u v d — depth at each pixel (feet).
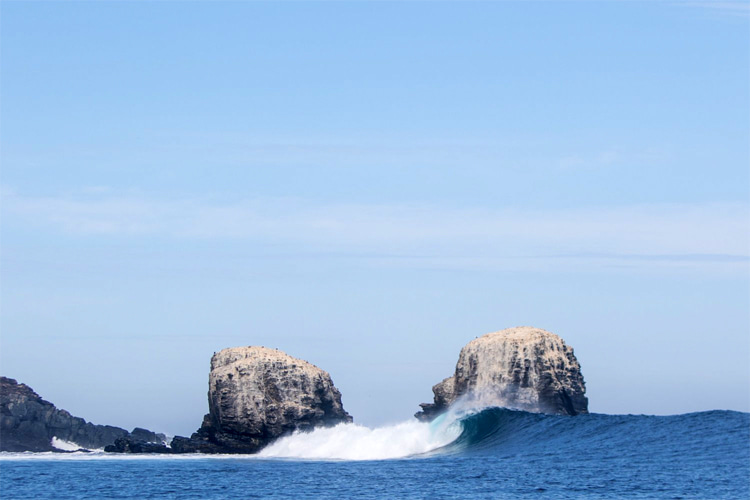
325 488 451.94
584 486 431.43
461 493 421.18
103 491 458.50
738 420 601.21
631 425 634.84
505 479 468.75
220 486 470.39
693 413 636.07
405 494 422.41
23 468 612.70
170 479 513.04
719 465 488.02
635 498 391.86
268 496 425.69
